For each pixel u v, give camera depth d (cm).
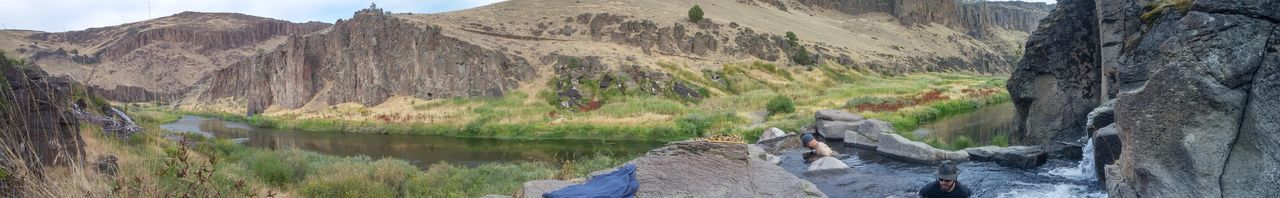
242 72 7206
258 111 6253
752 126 3155
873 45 9506
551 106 4444
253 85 6391
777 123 3083
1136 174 730
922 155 1545
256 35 17875
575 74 4909
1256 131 643
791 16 11331
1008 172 1328
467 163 2498
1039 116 1684
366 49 5762
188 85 10994
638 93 4619
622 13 7238
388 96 5519
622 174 932
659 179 921
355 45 5906
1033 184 1200
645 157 1064
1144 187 712
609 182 895
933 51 10688
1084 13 1600
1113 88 1352
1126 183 777
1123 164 802
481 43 5512
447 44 5325
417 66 5447
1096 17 1570
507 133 3566
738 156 1061
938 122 3152
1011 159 1408
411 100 5250
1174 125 675
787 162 1533
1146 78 894
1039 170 1335
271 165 1648
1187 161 662
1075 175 1257
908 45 10656
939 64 9769
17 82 738
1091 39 1584
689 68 5559
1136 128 728
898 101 3978
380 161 2022
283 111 5903
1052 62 1658
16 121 559
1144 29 1141
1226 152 650
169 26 15662
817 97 4650
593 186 886
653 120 3547
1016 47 15300
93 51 14138
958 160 1488
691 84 4894
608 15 6931
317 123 4547
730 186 890
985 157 1469
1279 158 633
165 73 13538
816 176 1335
